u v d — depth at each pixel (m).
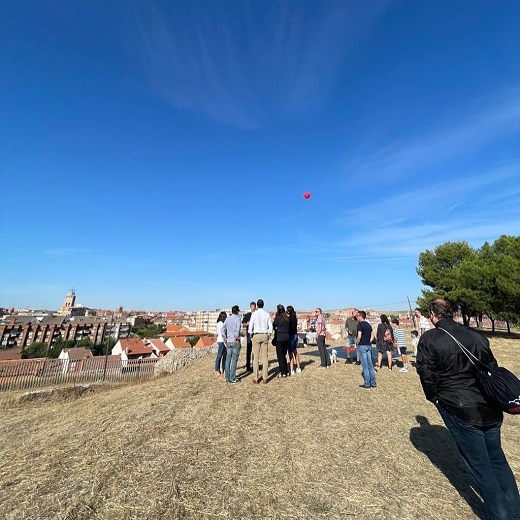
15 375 19.70
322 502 3.05
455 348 2.79
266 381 8.05
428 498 3.14
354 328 11.46
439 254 29.19
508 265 20.92
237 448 4.24
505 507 2.50
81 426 5.20
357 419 5.45
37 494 3.08
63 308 190.75
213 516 2.79
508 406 2.43
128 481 3.33
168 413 5.66
